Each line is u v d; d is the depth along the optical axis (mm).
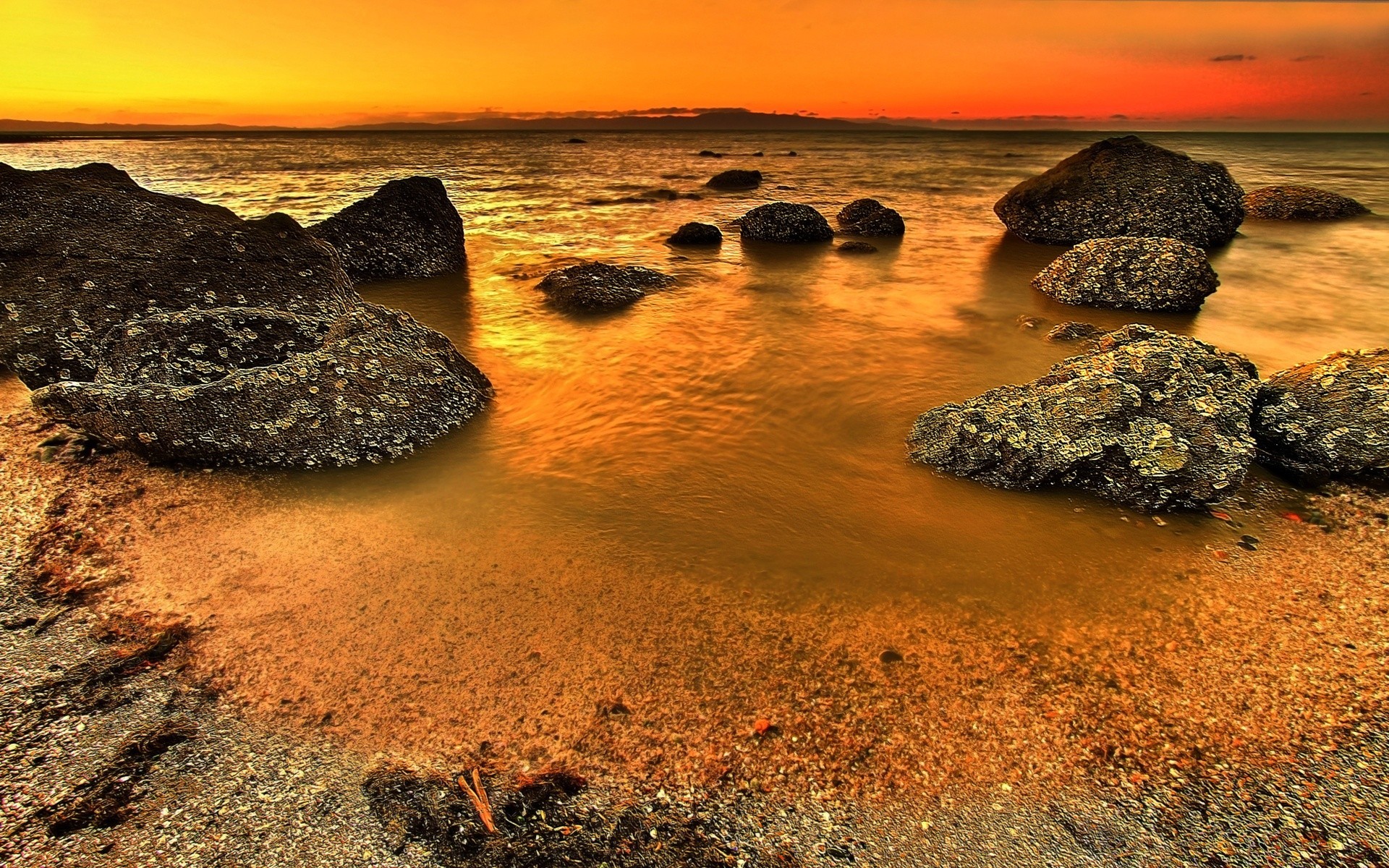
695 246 17531
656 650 4250
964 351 9461
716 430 7250
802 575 4914
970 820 3252
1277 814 3230
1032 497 5883
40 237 7414
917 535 5379
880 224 18797
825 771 3490
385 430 6664
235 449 6320
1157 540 5273
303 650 4234
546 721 3771
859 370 8742
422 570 4957
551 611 4562
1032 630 4375
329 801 3334
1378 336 10172
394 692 3949
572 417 7594
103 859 3039
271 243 8430
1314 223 19531
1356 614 4457
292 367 6652
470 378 7973
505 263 15445
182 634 4352
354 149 70062
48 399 6395
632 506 5801
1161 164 16656
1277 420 6293
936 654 4195
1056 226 16984
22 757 3504
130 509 5695
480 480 6227
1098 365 6352
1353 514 5570
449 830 3207
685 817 3283
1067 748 3582
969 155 56781
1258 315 11297
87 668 4086
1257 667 4055
